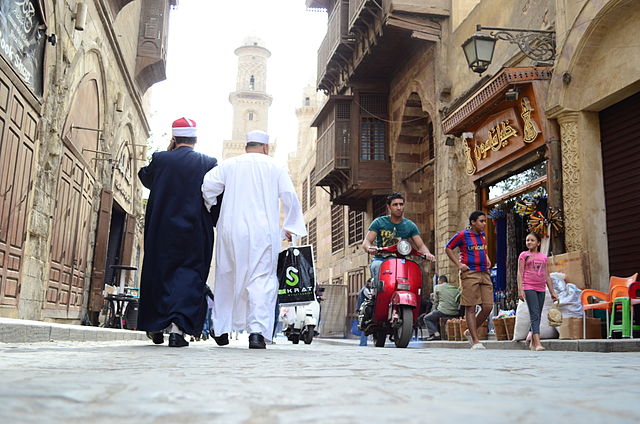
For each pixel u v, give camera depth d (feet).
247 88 222.69
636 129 28.91
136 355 9.91
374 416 2.81
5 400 3.16
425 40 49.08
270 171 16.06
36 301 34.81
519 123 34.22
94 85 45.06
